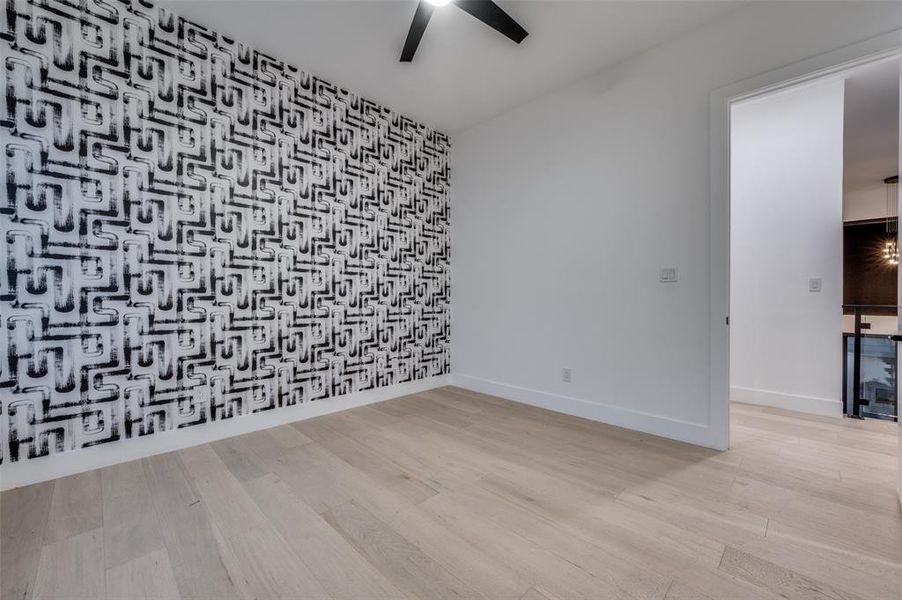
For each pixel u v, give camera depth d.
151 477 2.02
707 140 2.38
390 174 3.53
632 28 2.42
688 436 2.47
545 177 3.25
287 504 1.77
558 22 2.36
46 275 1.96
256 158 2.68
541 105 3.27
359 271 3.31
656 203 2.61
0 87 1.85
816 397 3.09
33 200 1.92
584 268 3.00
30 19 1.91
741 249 3.43
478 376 3.85
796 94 3.20
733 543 1.48
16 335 1.89
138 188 2.21
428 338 3.91
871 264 5.96
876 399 2.97
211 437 2.50
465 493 1.86
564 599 1.22
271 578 1.31
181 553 1.44
